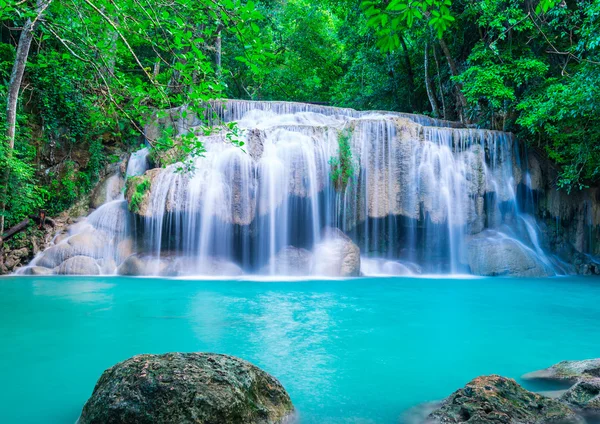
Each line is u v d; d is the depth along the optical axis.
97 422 2.88
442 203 15.64
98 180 17.55
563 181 16.53
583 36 14.15
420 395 3.89
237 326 6.61
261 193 14.38
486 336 6.18
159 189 14.21
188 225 14.09
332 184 14.99
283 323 6.85
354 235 15.24
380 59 28.56
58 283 11.42
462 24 22.17
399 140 15.56
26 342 5.59
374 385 4.14
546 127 16.34
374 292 10.34
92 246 14.13
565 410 3.25
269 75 32.66
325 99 37.84
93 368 4.59
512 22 17.25
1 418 3.35
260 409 3.17
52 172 16.84
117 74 7.49
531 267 14.62
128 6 5.55
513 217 16.80
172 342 5.62
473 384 3.43
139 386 2.93
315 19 33.06
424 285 11.80
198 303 8.53
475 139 16.48
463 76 19.39
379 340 5.88
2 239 13.91
